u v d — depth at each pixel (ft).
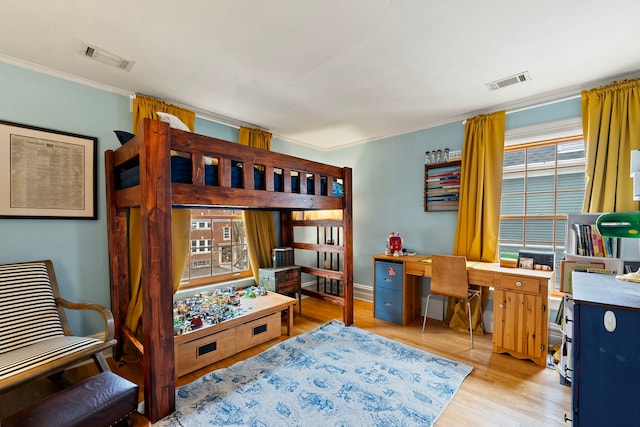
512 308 7.76
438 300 10.75
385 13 5.07
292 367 7.12
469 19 5.23
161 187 5.20
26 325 5.98
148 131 5.08
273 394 6.03
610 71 7.11
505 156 9.89
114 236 7.60
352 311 10.09
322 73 7.30
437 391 6.15
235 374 6.80
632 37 5.71
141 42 5.95
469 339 8.91
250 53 6.38
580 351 4.20
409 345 8.45
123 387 4.85
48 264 6.83
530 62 6.74
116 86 7.98
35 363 4.91
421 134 11.49
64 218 7.29
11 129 6.54
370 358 7.59
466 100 9.00
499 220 9.52
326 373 6.84
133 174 6.26
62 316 6.65
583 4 4.80
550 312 8.46
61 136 7.21
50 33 5.60
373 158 13.16
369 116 10.43
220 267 11.16
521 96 8.69
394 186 12.38
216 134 10.57
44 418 4.01
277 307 8.94
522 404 5.77
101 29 5.49
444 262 8.79
